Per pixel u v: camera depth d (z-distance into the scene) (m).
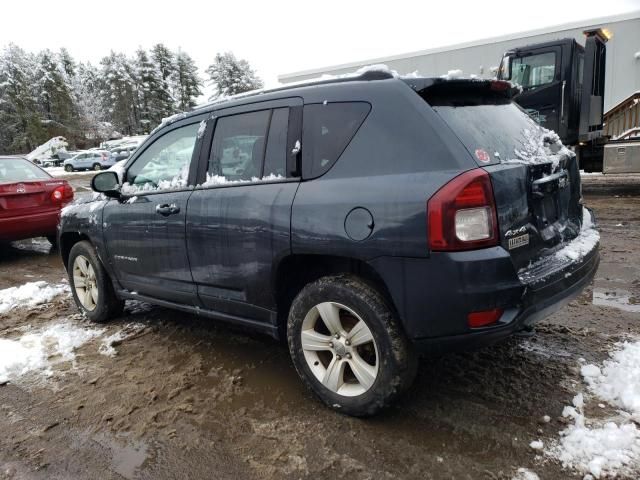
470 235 2.27
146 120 74.94
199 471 2.43
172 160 3.71
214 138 3.39
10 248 8.77
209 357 3.67
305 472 2.37
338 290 2.65
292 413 2.86
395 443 2.52
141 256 3.85
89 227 4.38
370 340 2.59
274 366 3.46
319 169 2.75
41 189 7.41
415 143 2.45
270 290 2.99
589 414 2.62
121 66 74.50
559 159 2.95
